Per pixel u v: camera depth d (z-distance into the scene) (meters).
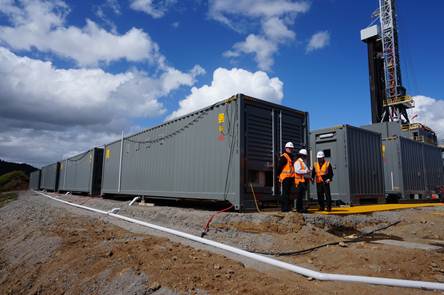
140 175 13.90
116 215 10.97
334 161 12.93
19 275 7.01
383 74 29.55
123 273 4.88
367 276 4.42
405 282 4.03
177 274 4.46
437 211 12.02
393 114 27.70
